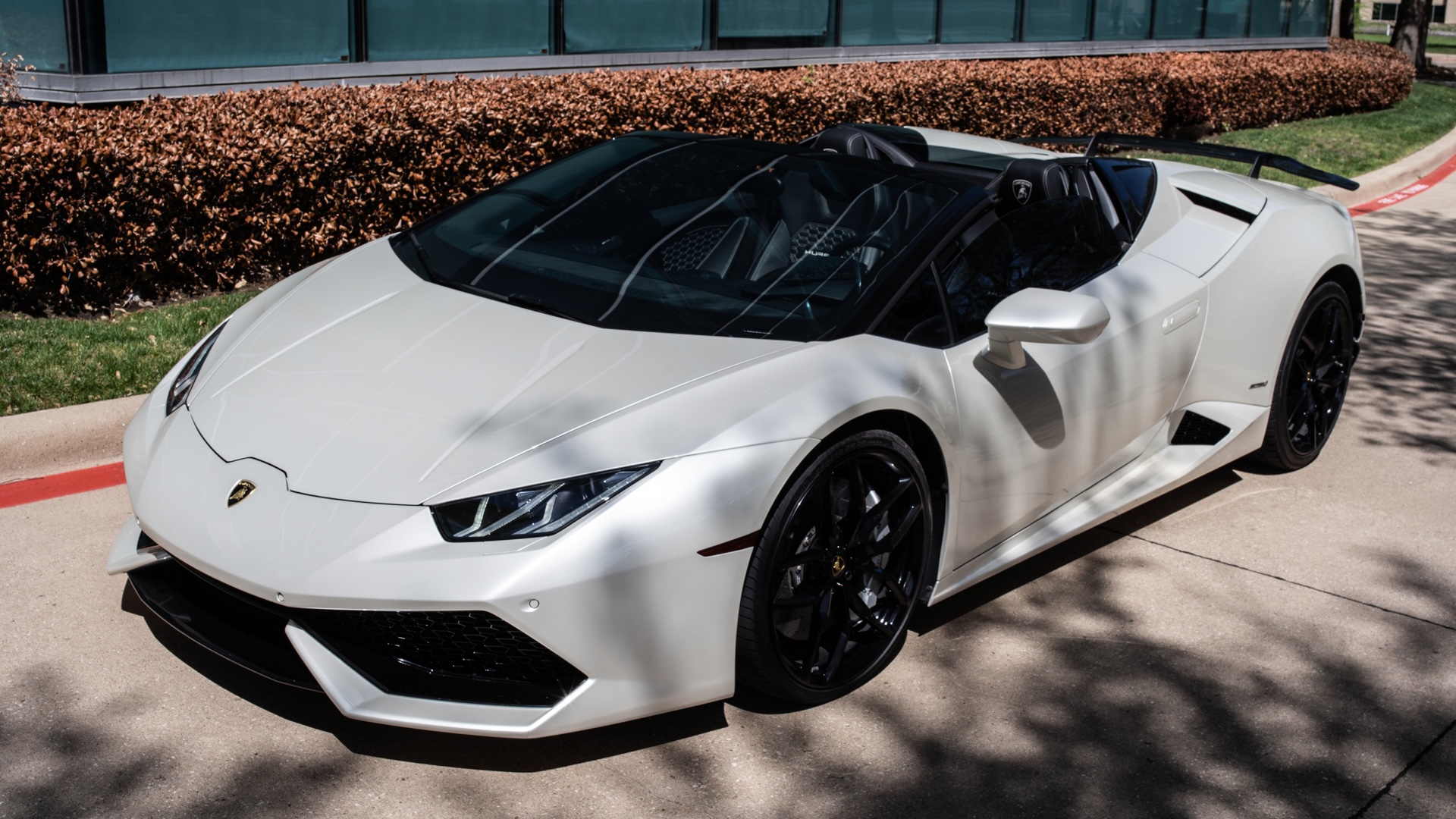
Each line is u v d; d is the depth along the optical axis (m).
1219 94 13.55
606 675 2.44
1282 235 4.23
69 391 4.37
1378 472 4.55
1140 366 3.62
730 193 3.43
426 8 7.92
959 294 3.19
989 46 12.35
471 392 2.66
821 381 2.73
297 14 7.29
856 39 11.09
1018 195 3.63
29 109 5.45
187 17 6.82
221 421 2.73
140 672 2.84
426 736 2.66
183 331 5.08
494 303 3.08
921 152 4.11
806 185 3.43
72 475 3.96
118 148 5.21
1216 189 4.32
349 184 6.04
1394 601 3.52
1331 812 2.57
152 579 2.79
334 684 2.40
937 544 3.12
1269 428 4.30
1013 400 3.19
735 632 2.58
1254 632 3.31
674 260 3.21
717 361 2.77
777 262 3.17
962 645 3.18
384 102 6.17
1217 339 3.94
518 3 8.42
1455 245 8.91
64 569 3.31
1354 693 3.03
